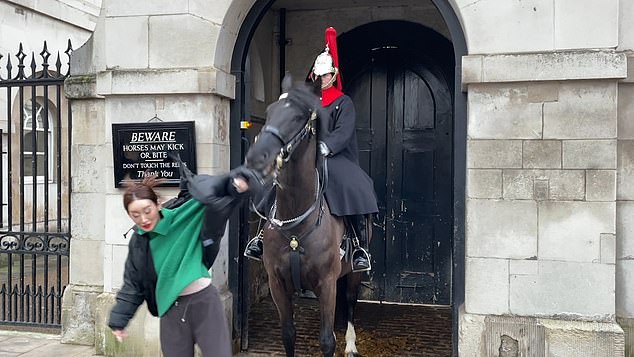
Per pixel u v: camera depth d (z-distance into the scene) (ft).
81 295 19.01
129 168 17.43
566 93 14.78
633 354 15.39
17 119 37.19
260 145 10.87
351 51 25.02
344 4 24.62
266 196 14.26
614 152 14.57
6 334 19.95
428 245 24.44
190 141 17.01
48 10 41.27
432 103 24.39
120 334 10.00
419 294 24.49
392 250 24.73
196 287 10.13
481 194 15.21
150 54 17.42
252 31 18.17
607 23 14.56
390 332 20.24
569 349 14.56
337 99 15.49
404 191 24.61
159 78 17.07
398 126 24.64
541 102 14.90
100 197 19.13
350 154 16.08
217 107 17.37
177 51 17.26
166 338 10.23
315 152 13.11
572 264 14.79
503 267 15.11
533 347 14.76
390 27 24.63
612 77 14.34
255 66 24.49
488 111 15.16
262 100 24.93
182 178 10.48
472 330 15.10
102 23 19.12
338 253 14.19
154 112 17.37
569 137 14.76
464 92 15.97
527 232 14.98
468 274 15.33
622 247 15.49
